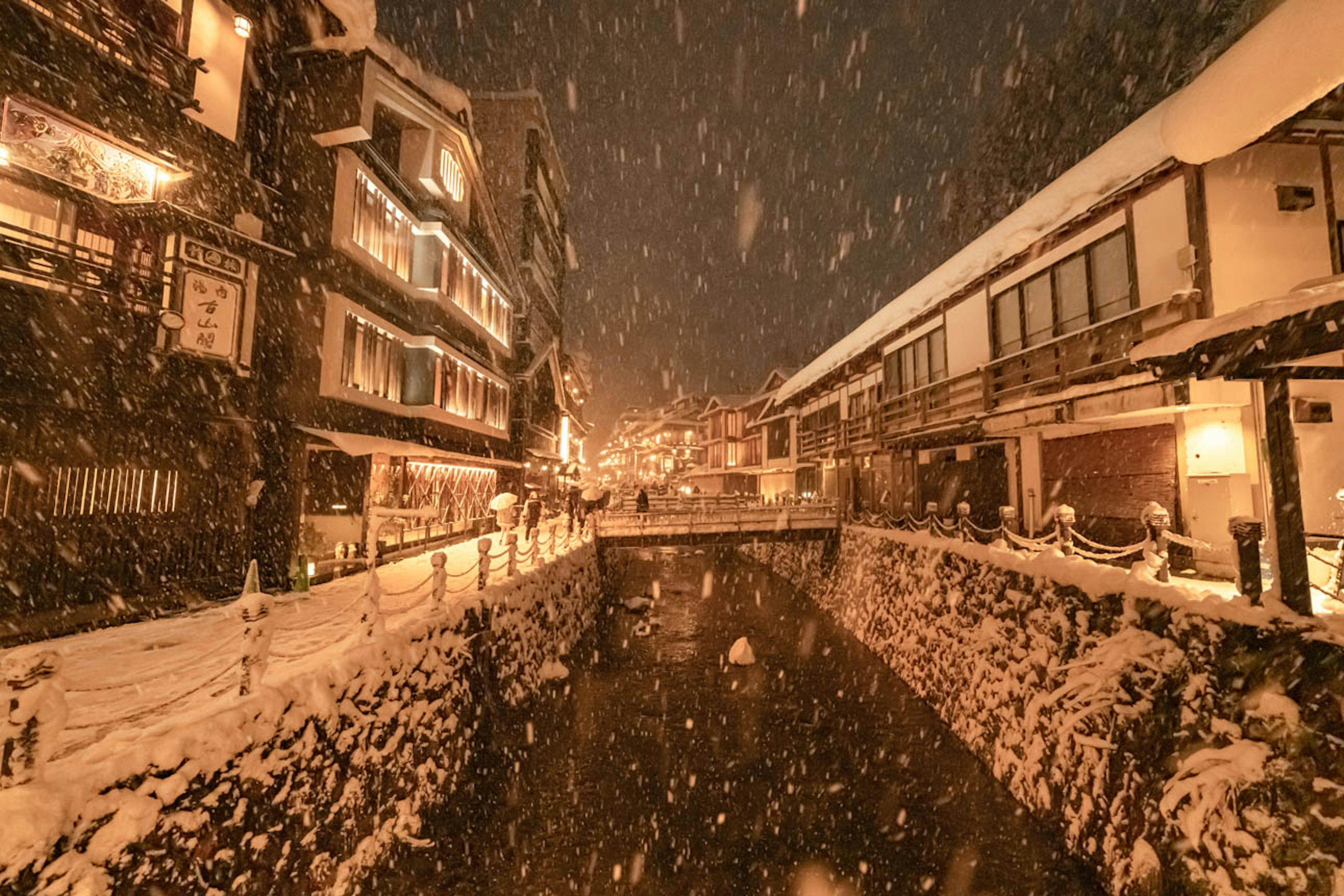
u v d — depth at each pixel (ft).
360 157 44.11
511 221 101.24
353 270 43.83
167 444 29.55
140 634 24.75
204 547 31.48
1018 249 43.37
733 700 43.62
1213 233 29.45
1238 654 19.13
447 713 27.12
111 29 26.30
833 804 29.63
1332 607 21.79
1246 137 25.29
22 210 24.26
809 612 74.69
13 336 22.80
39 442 24.08
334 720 19.04
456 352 59.00
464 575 35.09
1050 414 39.04
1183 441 33.42
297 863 17.03
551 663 44.65
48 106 23.97
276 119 38.34
